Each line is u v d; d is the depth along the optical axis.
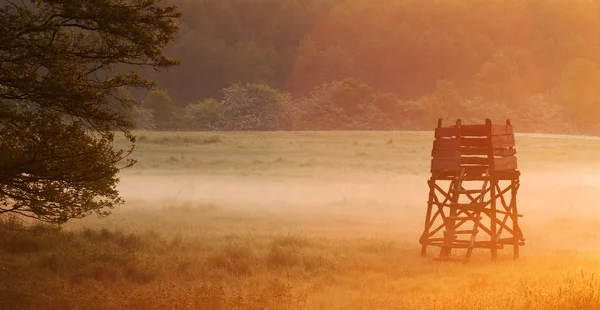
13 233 36.28
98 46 31.36
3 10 28.78
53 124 29.27
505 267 31.66
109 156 31.03
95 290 24.92
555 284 25.12
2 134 29.03
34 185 29.81
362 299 23.33
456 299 22.30
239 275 29.36
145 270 29.08
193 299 22.41
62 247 33.44
